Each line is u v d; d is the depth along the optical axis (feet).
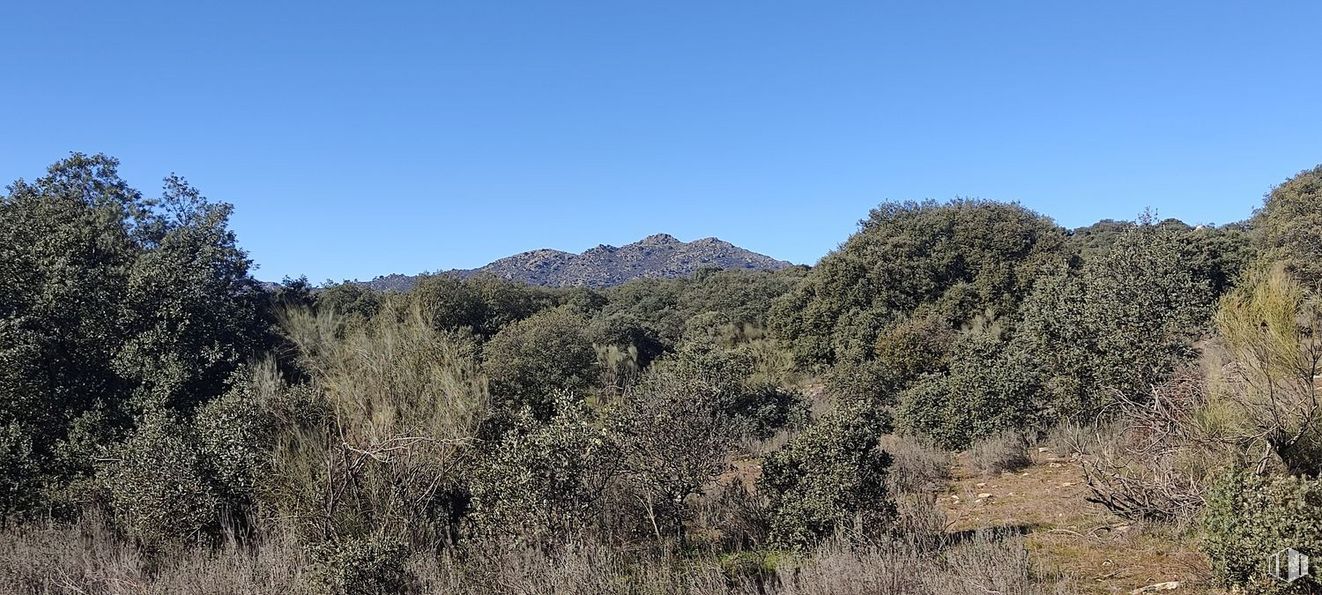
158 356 37.68
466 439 23.25
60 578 19.81
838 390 61.57
